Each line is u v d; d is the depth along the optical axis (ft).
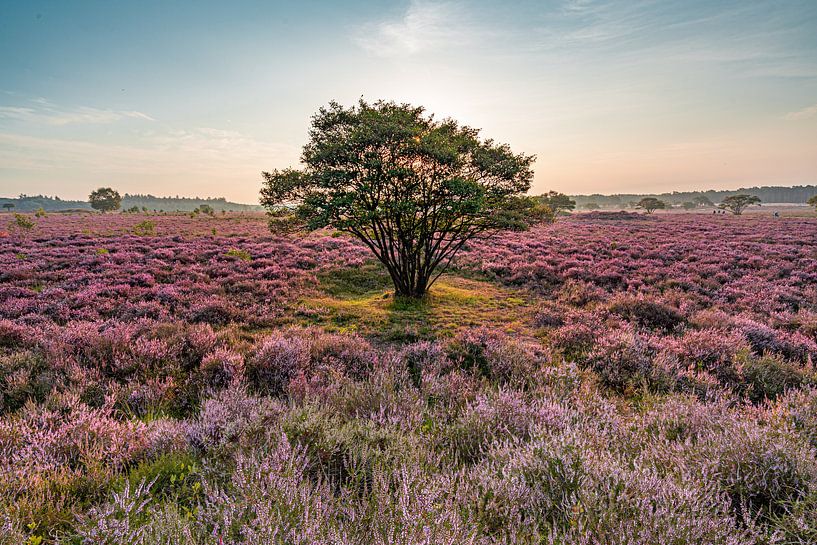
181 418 19.69
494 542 9.70
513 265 72.02
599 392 23.54
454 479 11.78
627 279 62.08
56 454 13.99
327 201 45.39
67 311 37.58
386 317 43.24
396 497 10.87
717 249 92.12
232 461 13.02
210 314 39.32
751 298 49.47
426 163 46.42
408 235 51.08
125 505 9.66
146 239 98.89
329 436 14.49
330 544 8.86
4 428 14.64
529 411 17.83
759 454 12.85
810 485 11.27
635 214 286.46
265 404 17.75
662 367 25.73
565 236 125.80
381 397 19.84
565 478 11.98
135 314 38.32
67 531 10.03
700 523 9.62
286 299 49.16
